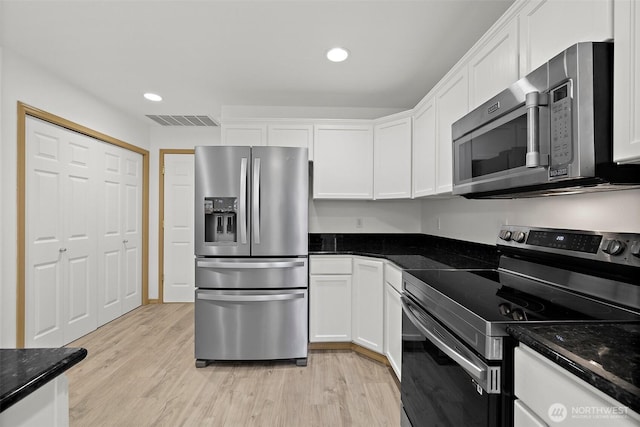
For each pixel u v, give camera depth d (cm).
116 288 353
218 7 179
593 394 62
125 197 366
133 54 231
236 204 248
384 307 245
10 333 230
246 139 293
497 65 146
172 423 179
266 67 249
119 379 227
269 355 248
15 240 233
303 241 252
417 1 174
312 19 190
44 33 205
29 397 62
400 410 184
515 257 165
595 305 108
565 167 95
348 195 293
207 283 247
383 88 286
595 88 89
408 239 330
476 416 96
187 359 259
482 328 93
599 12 91
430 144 225
